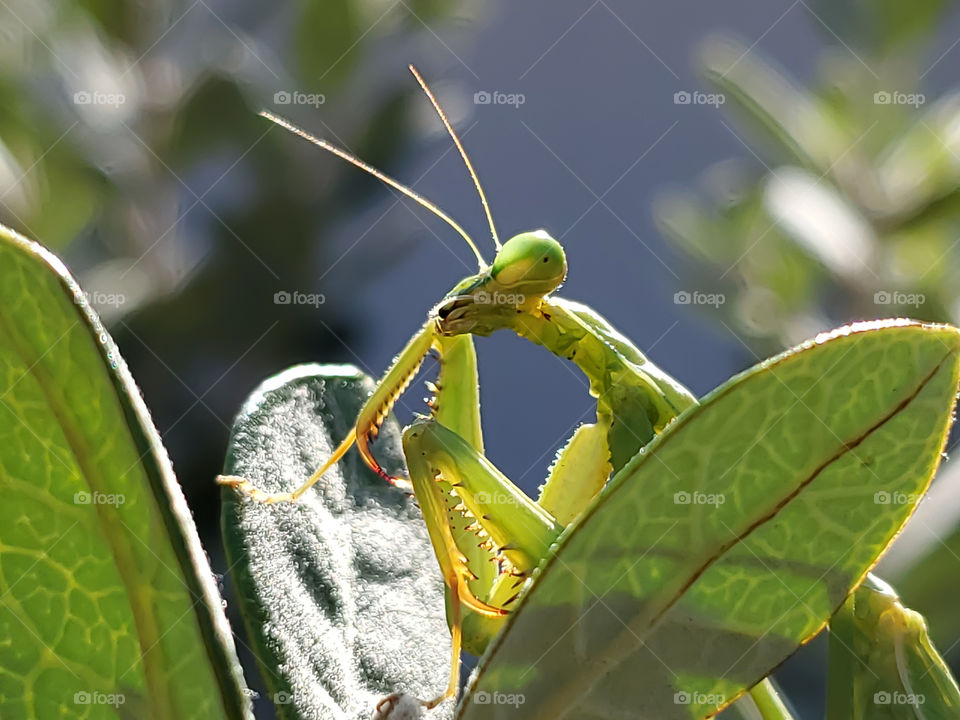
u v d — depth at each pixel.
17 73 0.25
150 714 0.12
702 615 0.13
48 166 0.25
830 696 0.14
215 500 0.23
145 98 0.25
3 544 0.12
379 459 0.15
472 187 0.37
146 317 0.24
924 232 0.24
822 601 0.13
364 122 0.26
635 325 0.35
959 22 0.24
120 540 0.12
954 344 0.12
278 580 0.13
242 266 0.25
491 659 0.12
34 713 0.12
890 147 0.25
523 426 0.33
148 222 0.25
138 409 0.12
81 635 0.12
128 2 0.25
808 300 0.26
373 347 0.27
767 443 0.12
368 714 0.13
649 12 0.37
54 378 0.12
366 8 0.26
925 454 0.13
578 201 0.36
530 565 0.15
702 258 0.26
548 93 0.37
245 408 0.14
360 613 0.14
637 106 0.37
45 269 0.11
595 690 0.12
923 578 0.18
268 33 0.26
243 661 0.16
